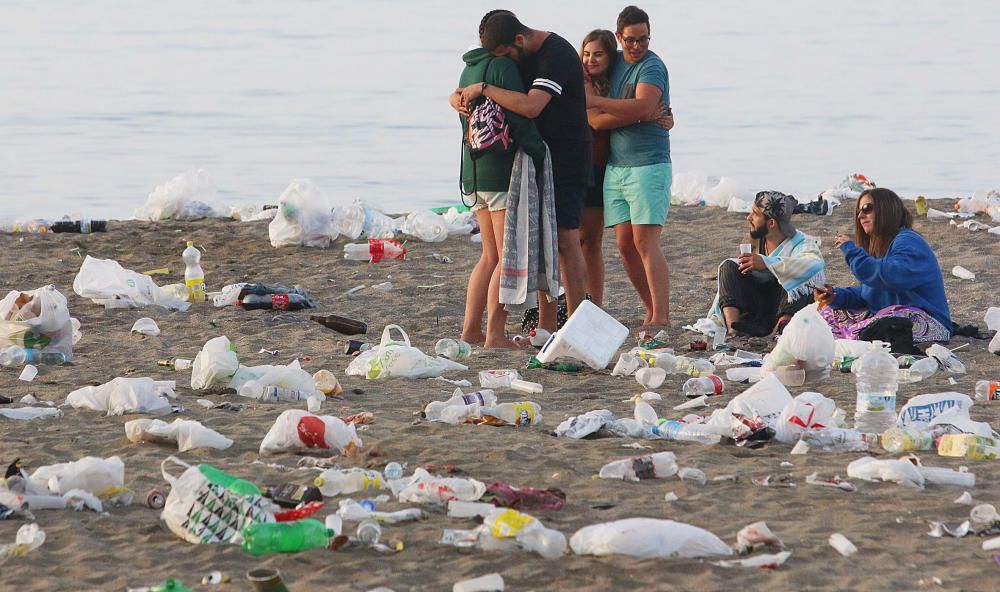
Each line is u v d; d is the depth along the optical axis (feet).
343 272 146.20
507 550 57.06
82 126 341.62
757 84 444.55
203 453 73.82
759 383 82.28
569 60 110.73
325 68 501.15
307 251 158.40
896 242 109.19
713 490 67.05
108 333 114.52
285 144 310.24
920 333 107.14
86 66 503.61
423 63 518.78
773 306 114.42
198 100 402.52
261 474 69.36
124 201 233.35
